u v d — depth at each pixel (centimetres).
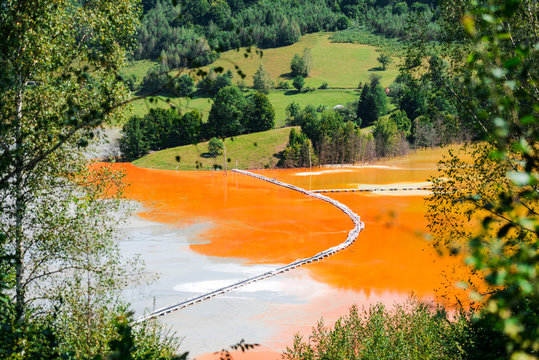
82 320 1741
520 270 346
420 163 12138
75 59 1986
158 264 4953
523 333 372
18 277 1733
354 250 5444
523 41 1195
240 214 7325
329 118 13025
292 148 12269
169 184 10006
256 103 14125
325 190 9100
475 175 1869
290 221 6888
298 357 2488
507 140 414
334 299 4078
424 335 2089
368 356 2056
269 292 4275
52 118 1680
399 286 4288
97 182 2052
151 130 12756
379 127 13150
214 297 4138
